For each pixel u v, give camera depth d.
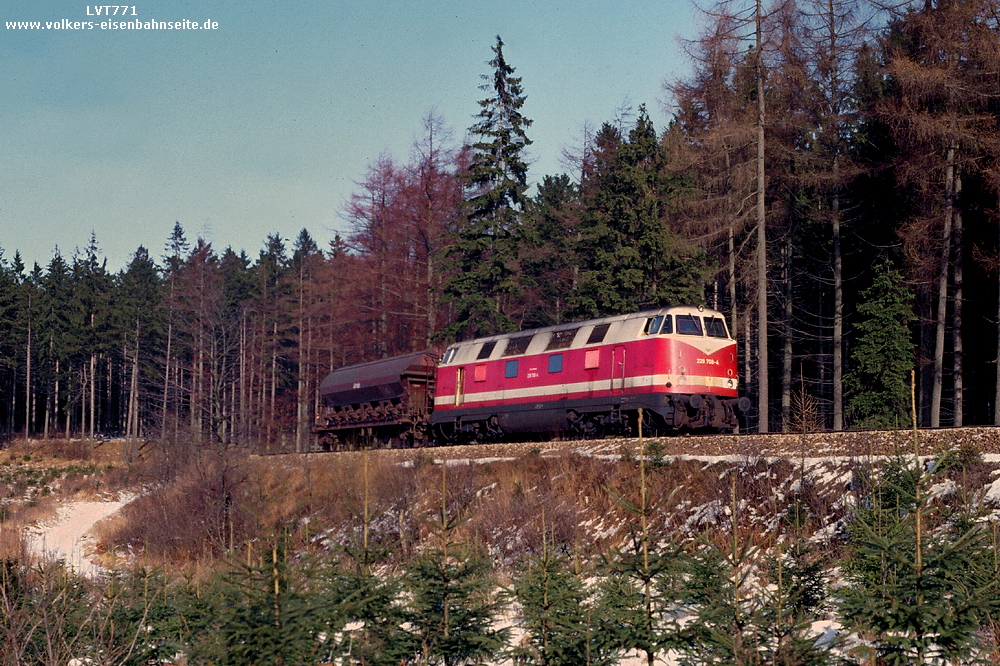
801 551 11.90
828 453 20.72
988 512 14.48
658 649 10.00
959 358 33.62
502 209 44.31
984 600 9.34
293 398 66.50
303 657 10.14
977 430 19.41
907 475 11.27
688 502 21.17
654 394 26.06
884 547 9.80
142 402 75.94
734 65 33.06
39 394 96.19
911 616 9.36
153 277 102.31
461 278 43.22
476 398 32.78
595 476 24.16
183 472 36.31
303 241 114.00
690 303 39.31
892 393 32.97
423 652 10.44
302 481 30.88
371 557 11.09
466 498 25.12
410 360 37.59
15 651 11.28
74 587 14.91
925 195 33.88
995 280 37.91
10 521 39.72
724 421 26.52
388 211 50.62
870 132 38.50
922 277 34.94
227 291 83.25
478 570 10.82
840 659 9.67
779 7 32.06
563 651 10.38
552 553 11.13
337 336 58.25
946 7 32.03
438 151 48.81
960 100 31.59
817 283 45.53
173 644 12.41
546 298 55.25
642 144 41.44
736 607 9.89
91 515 42.00
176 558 28.00
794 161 38.16
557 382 29.44
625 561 10.55
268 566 10.52
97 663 11.60
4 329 86.94
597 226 42.19
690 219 35.84
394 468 29.05
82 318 87.94
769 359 47.84
